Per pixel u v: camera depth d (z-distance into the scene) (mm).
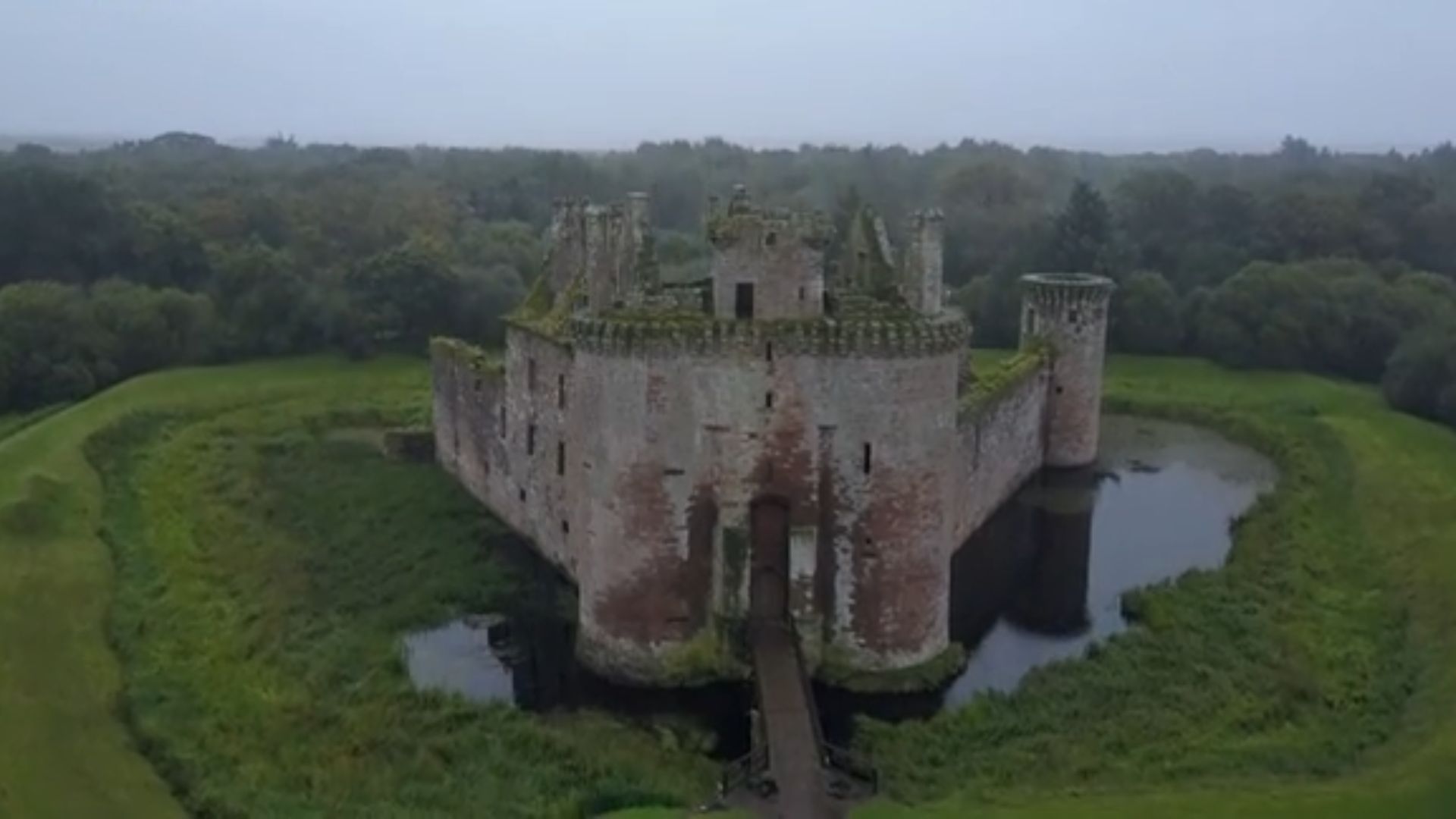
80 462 63406
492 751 35281
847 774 34125
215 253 108250
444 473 66562
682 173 191625
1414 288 103375
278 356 96875
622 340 38938
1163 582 50750
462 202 156625
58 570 47031
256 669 40188
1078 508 64812
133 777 33156
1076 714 37625
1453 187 172000
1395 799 31297
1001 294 106625
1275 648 42375
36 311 87062
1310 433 78812
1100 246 110625
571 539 49500
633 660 40812
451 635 45500
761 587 40781
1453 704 36844
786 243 38688
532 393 53000
